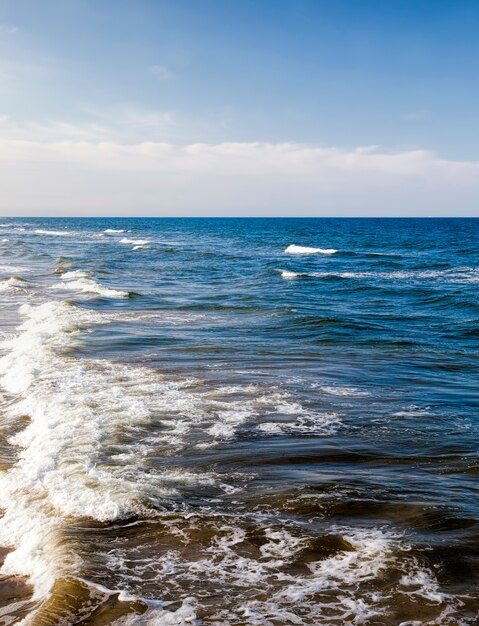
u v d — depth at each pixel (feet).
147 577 15.55
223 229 448.24
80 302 72.90
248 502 20.24
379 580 15.25
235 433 27.73
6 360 42.70
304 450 25.52
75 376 37.60
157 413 30.50
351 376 39.42
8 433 28.07
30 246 210.38
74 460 23.86
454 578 15.30
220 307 72.23
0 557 17.37
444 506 19.70
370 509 19.56
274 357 45.01
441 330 59.26
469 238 281.33
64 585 15.02
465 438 27.12
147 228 479.00
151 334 53.31
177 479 22.26
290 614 13.89
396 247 218.38
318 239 282.15
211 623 13.57
